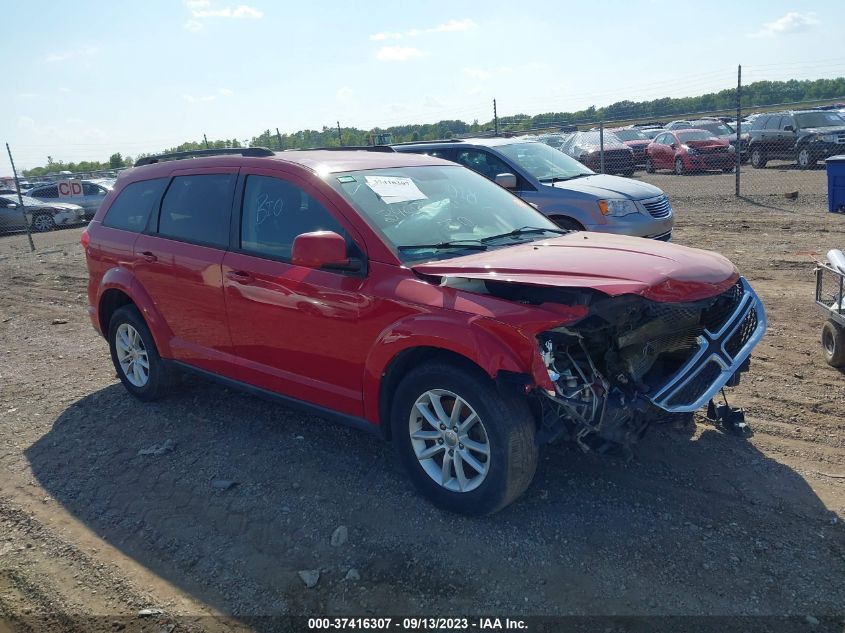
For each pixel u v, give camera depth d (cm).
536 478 415
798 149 2131
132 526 396
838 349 539
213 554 365
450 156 999
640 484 404
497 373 337
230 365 485
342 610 319
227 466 457
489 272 358
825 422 466
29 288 1161
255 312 452
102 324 597
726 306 403
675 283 349
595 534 360
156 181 544
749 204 1468
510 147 989
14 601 340
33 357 739
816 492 386
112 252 562
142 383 569
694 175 2180
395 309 376
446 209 451
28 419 558
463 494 371
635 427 356
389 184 446
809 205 1392
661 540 353
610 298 346
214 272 474
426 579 335
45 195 2516
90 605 333
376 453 463
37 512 417
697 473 412
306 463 454
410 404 382
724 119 3170
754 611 302
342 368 412
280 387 456
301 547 366
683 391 358
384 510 393
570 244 420
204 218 495
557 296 340
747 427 457
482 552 351
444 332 351
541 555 346
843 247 993
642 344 366
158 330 530
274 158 466
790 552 338
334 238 379
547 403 348
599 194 893
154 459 473
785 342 619
